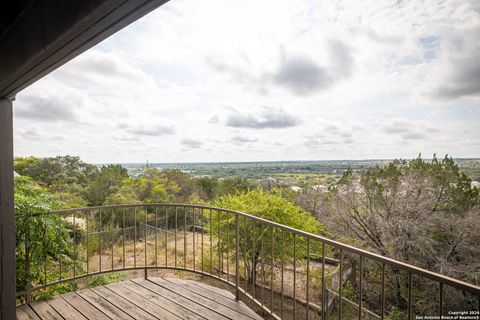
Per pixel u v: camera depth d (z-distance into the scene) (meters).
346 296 6.54
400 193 7.90
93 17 1.04
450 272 6.66
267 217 6.12
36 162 18.11
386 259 1.53
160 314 2.64
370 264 7.45
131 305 2.81
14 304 2.40
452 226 7.17
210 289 3.20
